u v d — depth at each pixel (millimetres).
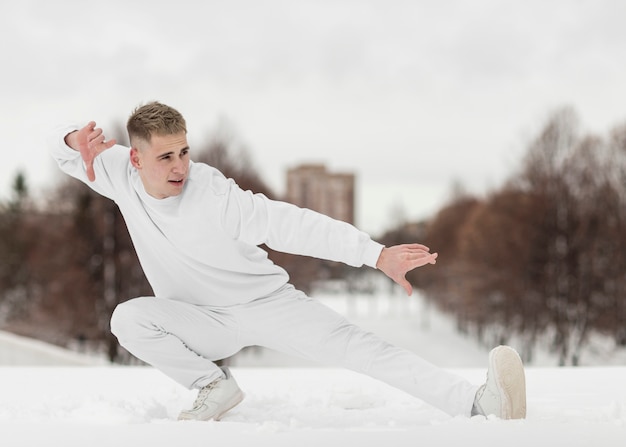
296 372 6250
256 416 4004
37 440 3045
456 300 61000
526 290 37688
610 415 3824
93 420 3494
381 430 3174
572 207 37656
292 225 3615
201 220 3660
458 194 77875
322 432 3139
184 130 3615
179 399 4555
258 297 3854
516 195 39375
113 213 34094
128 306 3824
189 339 3883
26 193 63844
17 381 5828
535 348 41062
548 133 39281
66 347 35938
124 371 6492
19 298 47938
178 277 3867
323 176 109688
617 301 36000
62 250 36062
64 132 3998
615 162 38375
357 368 3828
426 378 3723
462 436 3025
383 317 83375
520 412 3582
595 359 36656
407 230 85000
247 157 41312
